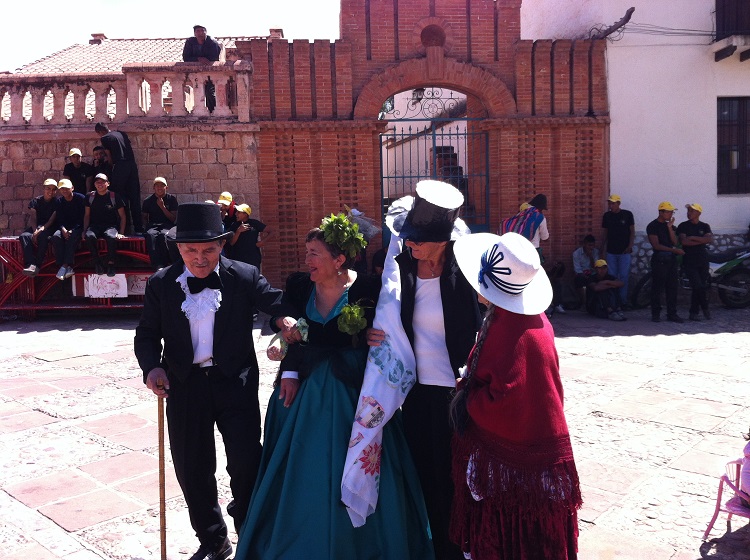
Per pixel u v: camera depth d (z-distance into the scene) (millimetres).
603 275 11641
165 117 12188
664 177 13133
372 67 12680
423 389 3258
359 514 3035
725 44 12656
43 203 11320
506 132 12781
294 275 3529
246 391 3414
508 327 2736
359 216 3447
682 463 4934
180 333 3314
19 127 12250
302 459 3178
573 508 2723
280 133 12359
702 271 11188
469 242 3070
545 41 12797
